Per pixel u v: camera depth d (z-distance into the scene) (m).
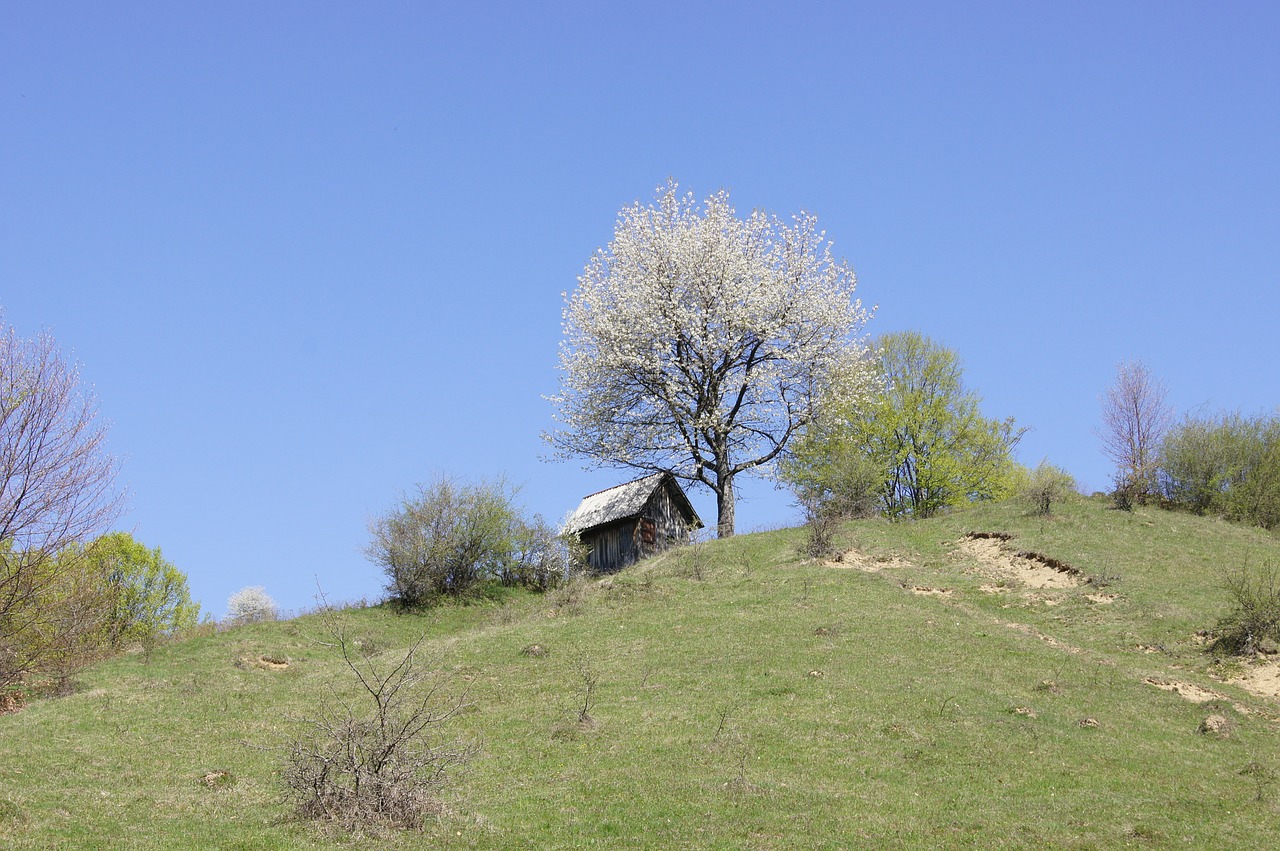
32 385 22.28
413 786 16.00
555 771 18.48
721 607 29.84
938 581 32.97
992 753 19.42
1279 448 47.25
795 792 17.23
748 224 47.41
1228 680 24.73
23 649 23.14
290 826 15.18
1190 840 15.60
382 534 38.50
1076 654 26.39
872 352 48.91
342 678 25.91
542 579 41.91
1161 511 40.31
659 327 43.88
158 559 42.56
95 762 19.08
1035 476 45.31
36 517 22.09
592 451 44.88
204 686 25.78
